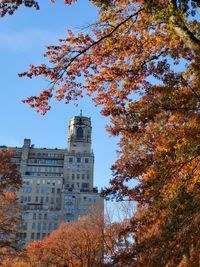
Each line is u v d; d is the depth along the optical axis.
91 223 46.72
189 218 10.96
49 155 146.75
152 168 12.92
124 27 13.46
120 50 13.92
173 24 10.76
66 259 46.16
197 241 11.23
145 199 13.35
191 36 10.88
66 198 127.38
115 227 37.00
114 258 14.03
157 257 11.38
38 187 133.62
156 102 11.67
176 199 11.17
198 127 11.38
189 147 11.36
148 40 13.66
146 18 12.76
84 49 13.13
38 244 47.09
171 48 13.20
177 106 11.35
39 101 13.64
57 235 47.47
